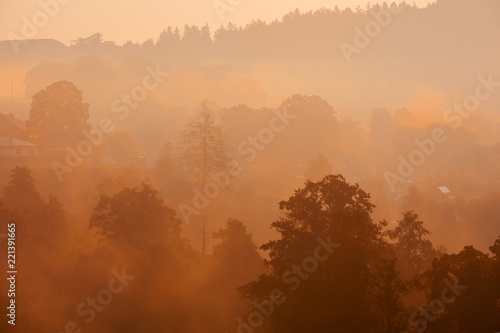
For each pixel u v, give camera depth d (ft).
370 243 287.89
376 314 253.65
